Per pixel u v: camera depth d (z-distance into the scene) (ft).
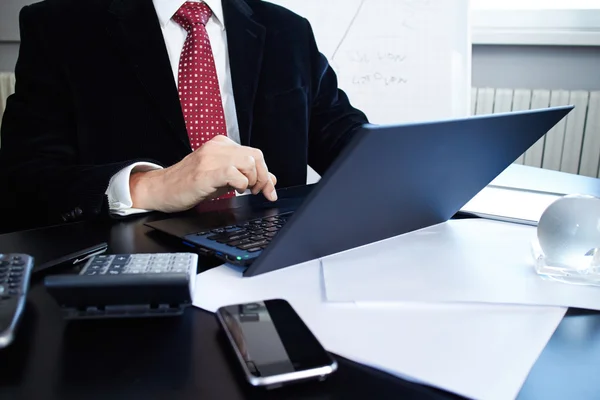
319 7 5.23
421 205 1.62
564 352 0.98
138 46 3.01
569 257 1.36
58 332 1.04
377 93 5.18
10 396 0.82
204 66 3.20
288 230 1.24
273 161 3.43
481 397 0.82
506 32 5.78
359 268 1.38
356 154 1.12
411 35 5.04
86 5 3.14
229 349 0.98
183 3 3.24
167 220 1.85
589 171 5.59
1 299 1.05
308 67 3.70
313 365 0.87
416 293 1.21
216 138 2.26
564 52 5.72
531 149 5.74
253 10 3.66
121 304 1.10
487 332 1.04
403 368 0.90
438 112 5.04
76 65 3.01
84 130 2.99
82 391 0.84
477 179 1.73
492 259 1.48
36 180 2.28
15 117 2.92
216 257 1.44
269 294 1.22
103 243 1.59
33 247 1.62
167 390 0.85
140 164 2.21
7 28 6.54
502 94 5.78
